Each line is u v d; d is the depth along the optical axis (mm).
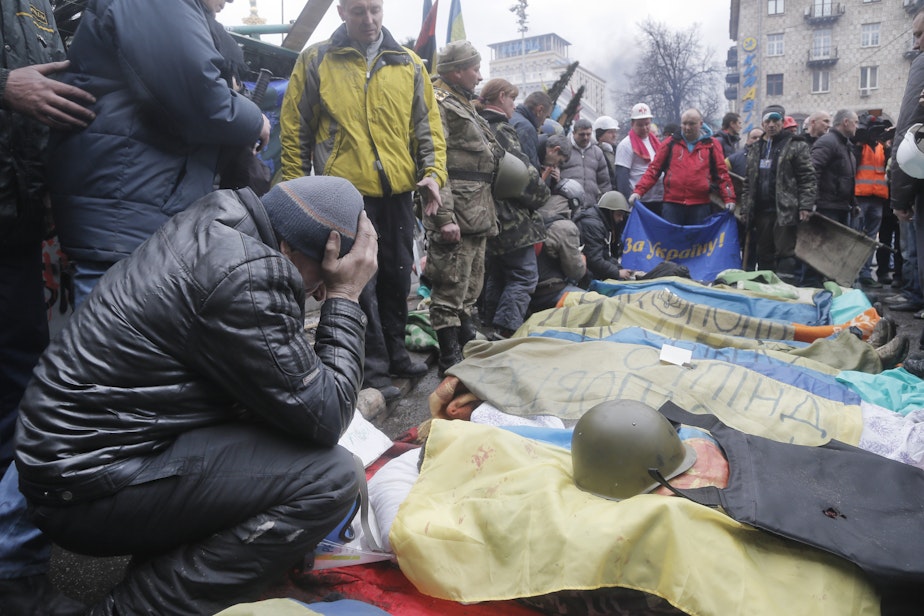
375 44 3926
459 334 4902
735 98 54281
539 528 2111
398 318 4461
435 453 2633
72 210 2582
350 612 1924
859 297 4965
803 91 51500
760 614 1892
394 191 3988
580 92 9539
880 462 2375
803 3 50438
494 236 4867
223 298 1835
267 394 1899
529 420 3248
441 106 4414
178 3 2494
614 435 2252
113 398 1847
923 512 2162
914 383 3486
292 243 2061
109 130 2535
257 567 2006
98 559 2611
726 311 4527
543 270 5691
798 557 2016
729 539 2006
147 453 1902
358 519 2482
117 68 2566
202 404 1954
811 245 7652
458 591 2131
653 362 3537
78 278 2639
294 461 2020
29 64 2654
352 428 3031
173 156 2654
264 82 3303
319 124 3990
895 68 49281
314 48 3941
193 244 1901
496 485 2373
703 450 2482
